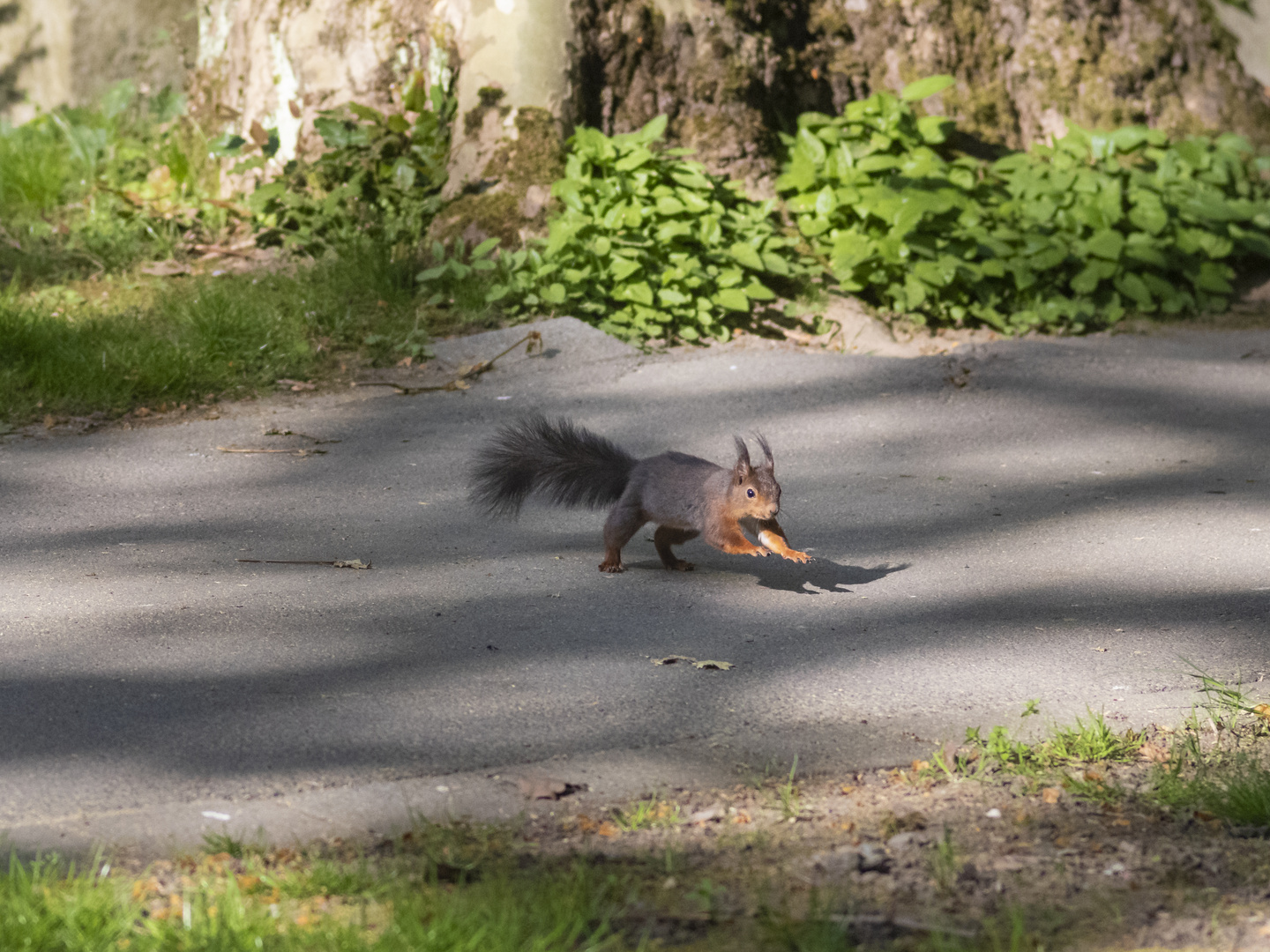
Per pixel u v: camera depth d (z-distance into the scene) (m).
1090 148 19.25
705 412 13.95
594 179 17.16
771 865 5.51
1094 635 8.21
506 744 6.62
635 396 14.48
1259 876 5.38
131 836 5.63
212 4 21.97
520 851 5.58
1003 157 19.80
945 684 7.44
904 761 6.53
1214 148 20.25
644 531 10.66
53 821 5.73
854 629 8.35
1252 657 7.81
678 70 18.81
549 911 4.93
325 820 5.82
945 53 20.19
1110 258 17.59
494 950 4.64
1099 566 9.57
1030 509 11.00
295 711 6.98
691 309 16.41
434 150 18.30
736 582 9.34
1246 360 16.12
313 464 12.23
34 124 23.19
